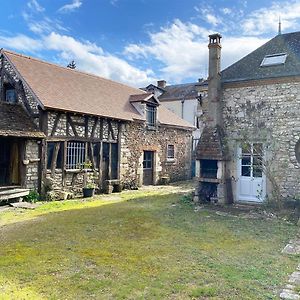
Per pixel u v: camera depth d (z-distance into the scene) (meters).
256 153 9.95
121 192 14.03
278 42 11.20
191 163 20.75
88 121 12.86
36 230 6.86
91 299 3.55
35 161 10.99
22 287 3.88
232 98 10.38
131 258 4.98
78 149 12.52
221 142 10.20
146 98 16.14
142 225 7.36
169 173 18.44
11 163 11.20
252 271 4.43
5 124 10.10
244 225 7.38
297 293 3.73
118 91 16.92
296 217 8.18
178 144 19.31
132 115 15.19
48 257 5.03
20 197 10.35
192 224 7.46
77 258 4.98
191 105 26.39
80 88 14.17
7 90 12.22
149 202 10.98
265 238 6.26
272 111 9.70
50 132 11.33
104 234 6.53
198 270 4.46
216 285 3.95
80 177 12.60
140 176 16.02
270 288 3.87
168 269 4.50
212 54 10.48
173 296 3.64
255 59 10.91
